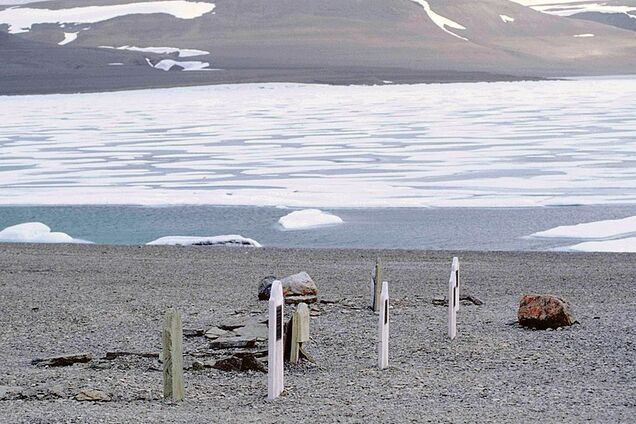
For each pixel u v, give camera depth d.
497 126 84.69
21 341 16.14
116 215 38.94
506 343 15.41
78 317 18.31
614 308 18.86
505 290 21.45
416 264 25.75
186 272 24.42
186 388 12.16
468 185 46.75
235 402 11.30
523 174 50.81
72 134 83.56
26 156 64.19
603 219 36.41
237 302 19.81
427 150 64.56
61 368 13.73
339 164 56.91
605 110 105.44
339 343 15.48
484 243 31.64
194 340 15.75
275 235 33.88
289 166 56.19
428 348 15.02
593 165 54.19
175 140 75.88
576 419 10.30
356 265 25.50
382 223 36.00
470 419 10.27
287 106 128.50
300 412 10.69
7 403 11.25
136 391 11.95
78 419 10.23
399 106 123.25
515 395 11.65
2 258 27.45
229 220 37.34
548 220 36.19
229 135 80.00
